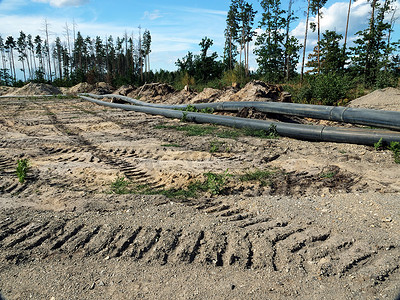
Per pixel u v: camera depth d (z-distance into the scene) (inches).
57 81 2062.0
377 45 1083.9
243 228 138.2
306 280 105.3
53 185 203.2
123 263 118.2
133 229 138.8
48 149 318.0
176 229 138.3
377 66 988.6
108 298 99.7
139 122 500.1
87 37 3083.2
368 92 751.1
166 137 367.2
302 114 392.8
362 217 145.3
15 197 183.0
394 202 157.9
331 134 305.3
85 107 813.9
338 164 228.8
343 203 162.6
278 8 1362.0
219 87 1011.3
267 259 116.6
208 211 158.7
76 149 313.9
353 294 97.3
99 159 270.7
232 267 113.7
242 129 391.9
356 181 195.5
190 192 185.9
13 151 306.8
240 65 1159.0
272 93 547.5
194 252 122.4
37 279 109.7
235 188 192.7
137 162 257.6
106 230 138.8
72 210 161.8
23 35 3075.8
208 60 1401.3
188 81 1152.2
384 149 269.4
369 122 323.3
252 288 102.4
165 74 1763.0
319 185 193.9
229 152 286.5
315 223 142.4
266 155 268.4
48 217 153.3
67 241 132.2
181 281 107.4
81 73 2129.7
